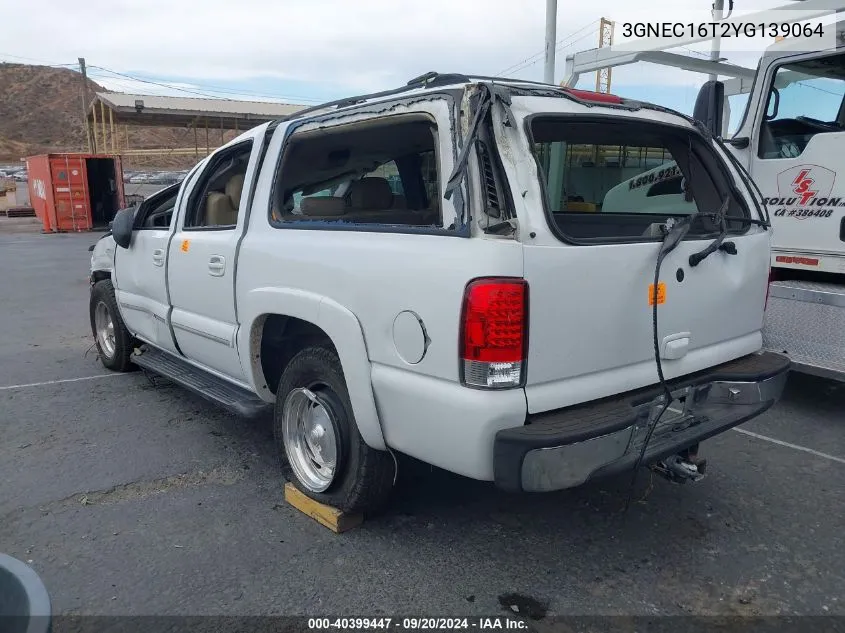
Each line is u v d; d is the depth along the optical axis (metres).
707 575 3.27
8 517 3.76
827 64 5.27
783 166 5.57
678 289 3.29
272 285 3.73
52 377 6.37
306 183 4.35
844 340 5.09
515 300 2.69
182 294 4.69
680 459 3.57
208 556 3.39
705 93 5.55
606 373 3.06
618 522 3.73
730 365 3.68
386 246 3.07
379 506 3.58
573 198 5.69
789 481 4.25
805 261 5.48
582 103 3.25
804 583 3.21
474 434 2.74
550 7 9.95
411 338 2.94
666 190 5.06
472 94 2.89
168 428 5.07
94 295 6.49
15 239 21.20
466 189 2.80
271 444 4.79
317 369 3.57
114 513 3.81
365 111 3.42
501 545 3.50
